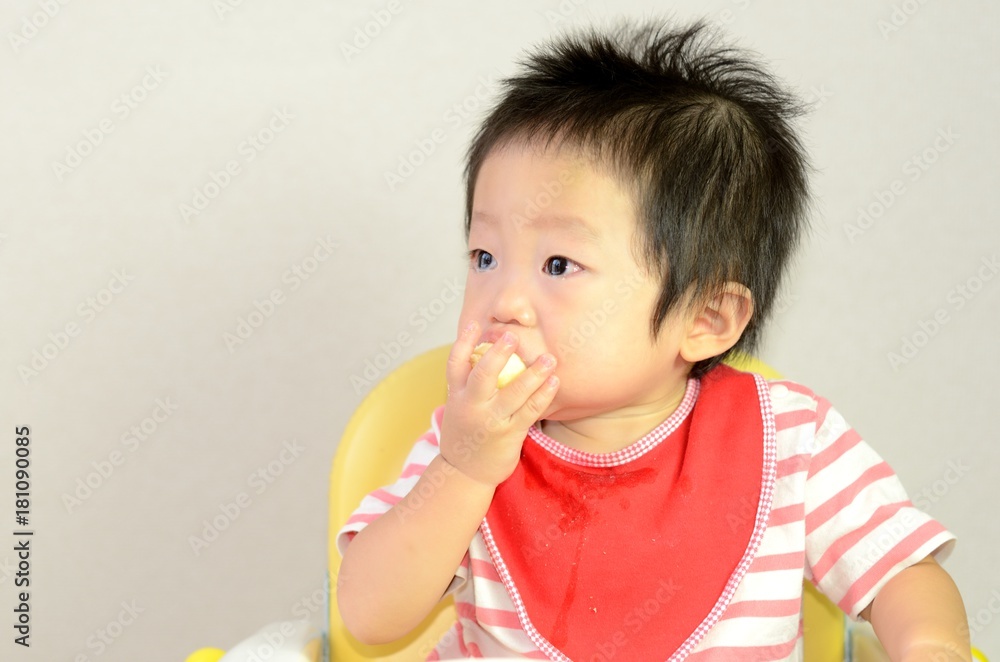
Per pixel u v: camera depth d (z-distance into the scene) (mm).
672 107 867
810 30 1438
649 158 834
